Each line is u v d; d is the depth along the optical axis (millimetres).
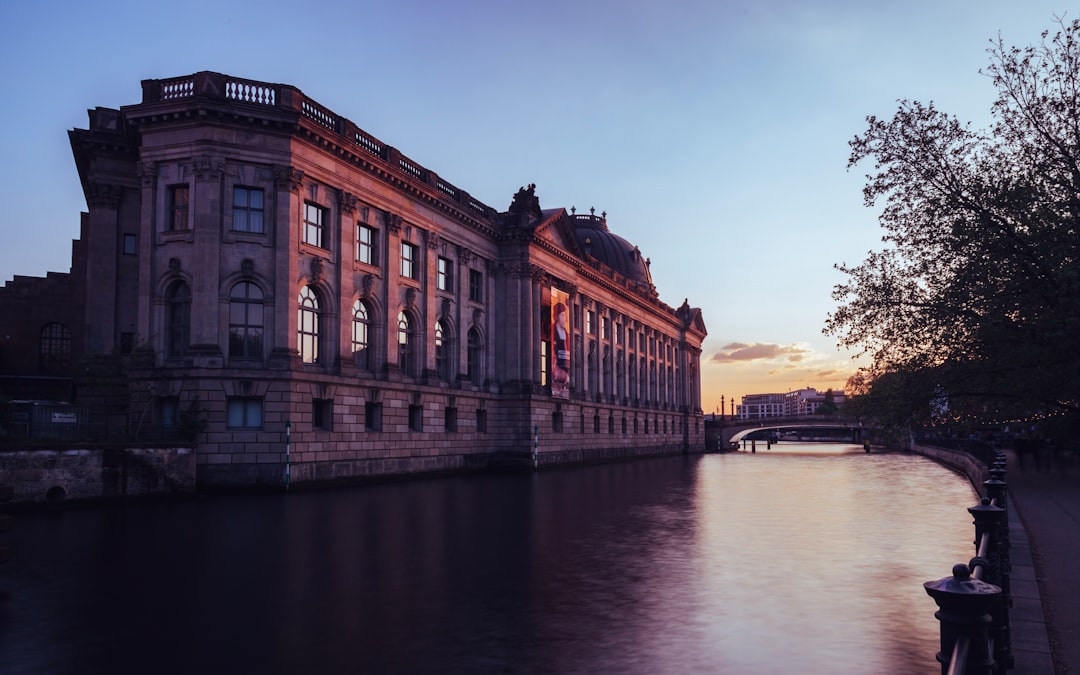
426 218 54625
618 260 111438
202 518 26531
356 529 23500
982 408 24719
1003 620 7688
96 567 17156
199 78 39969
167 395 39375
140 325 40500
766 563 17859
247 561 17906
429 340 54375
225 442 39094
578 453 75875
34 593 14586
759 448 155250
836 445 194000
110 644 11391
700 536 22234
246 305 40844
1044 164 20172
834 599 14250
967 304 21266
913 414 24156
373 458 47031
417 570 16875
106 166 45844
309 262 43188
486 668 10312
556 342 70250
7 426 32156
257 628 12195
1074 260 19562
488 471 60000
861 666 10391
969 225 21000
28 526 24406
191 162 40375
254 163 41000
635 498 34750
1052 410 25406
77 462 31109
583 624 12477
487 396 62312
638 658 10742
